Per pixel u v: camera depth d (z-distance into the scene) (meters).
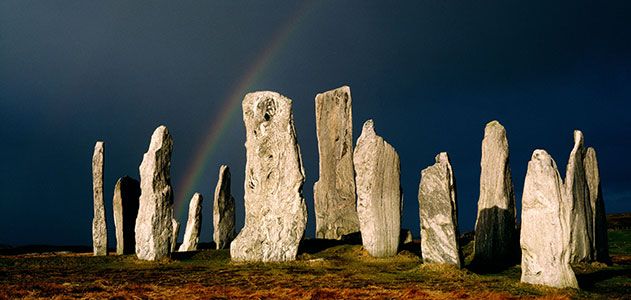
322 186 44.34
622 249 37.91
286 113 34.28
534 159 23.73
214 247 46.06
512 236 33.75
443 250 28.34
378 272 27.58
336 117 45.00
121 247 39.31
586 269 29.11
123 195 40.16
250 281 24.97
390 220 34.06
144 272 27.86
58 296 20.64
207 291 22.27
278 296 21.20
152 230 32.97
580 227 30.58
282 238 32.75
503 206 33.56
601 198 32.47
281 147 33.81
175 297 20.95
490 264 31.67
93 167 38.50
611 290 23.06
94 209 38.16
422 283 24.27
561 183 23.27
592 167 32.66
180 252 36.34
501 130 34.50
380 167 34.56
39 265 30.77
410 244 40.41
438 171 28.97
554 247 22.88
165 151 34.12
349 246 36.09
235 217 44.50
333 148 44.66
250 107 34.78
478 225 33.78
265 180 33.62
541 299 19.92
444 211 28.53
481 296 20.84
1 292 21.12
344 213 43.44
